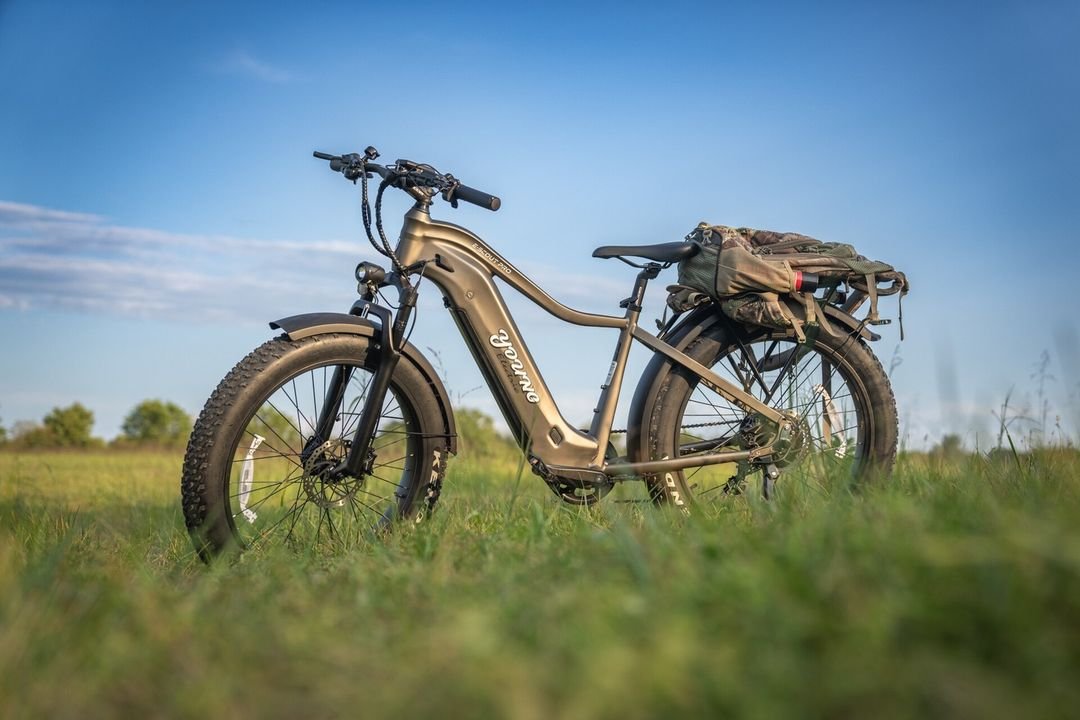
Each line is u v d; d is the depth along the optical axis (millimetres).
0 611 1882
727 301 3709
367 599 1965
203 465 3096
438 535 2795
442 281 3475
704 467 3943
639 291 3734
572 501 3611
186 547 3414
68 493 7598
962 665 1348
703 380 3734
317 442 3311
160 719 1491
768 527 2225
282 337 3254
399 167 3453
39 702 1528
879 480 3314
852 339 3844
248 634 1755
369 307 3398
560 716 1298
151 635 1780
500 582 1985
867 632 1408
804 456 3748
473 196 3430
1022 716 1241
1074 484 2596
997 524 1837
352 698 1455
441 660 1463
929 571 1586
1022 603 1442
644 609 1568
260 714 1456
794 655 1392
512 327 3541
